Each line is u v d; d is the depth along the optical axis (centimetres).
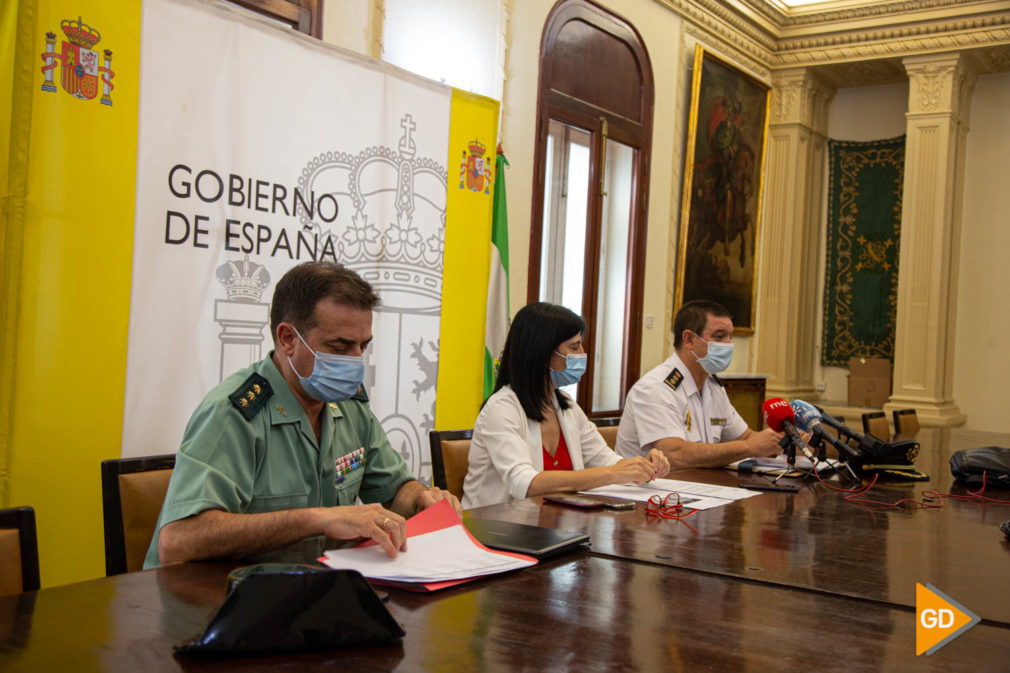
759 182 832
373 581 150
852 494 281
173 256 306
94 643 116
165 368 304
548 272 597
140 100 296
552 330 281
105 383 288
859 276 870
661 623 135
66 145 277
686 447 333
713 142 755
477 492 279
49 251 274
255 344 334
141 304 297
